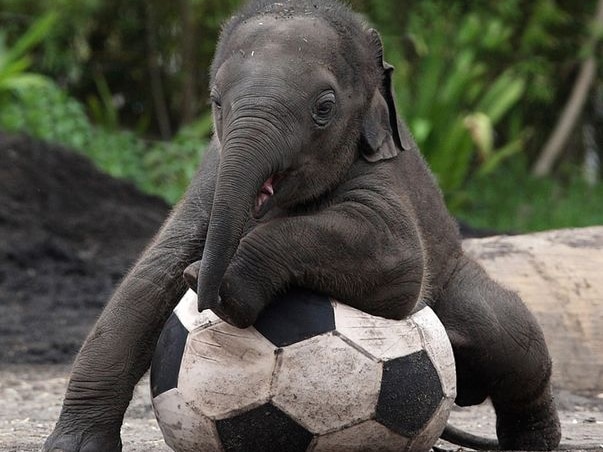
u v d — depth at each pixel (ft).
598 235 52.19
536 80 124.98
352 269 26.02
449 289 32.01
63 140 104.68
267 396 25.20
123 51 129.70
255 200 25.32
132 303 27.76
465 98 110.42
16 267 82.64
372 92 28.09
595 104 140.36
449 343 27.30
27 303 74.23
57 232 89.51
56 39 120.57
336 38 26.94
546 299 49.47
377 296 26.45
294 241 25.43
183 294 28.12
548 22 127.44
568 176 131.13
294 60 25.91
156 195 98.94
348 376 25.34
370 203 27.04
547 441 34.06
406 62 117.91
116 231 91.30
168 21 127.65
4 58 101.86
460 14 124.26
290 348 25.16
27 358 58.34
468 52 108.47
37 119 104.32
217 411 25.43
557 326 49.19
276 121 25.12
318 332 25.32
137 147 109.40
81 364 27.55
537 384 32.86
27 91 105.50
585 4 133.08
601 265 50.31
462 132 103.96
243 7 28.35
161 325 27.99
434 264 31.35
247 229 27.71
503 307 32.04
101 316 28.09
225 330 25.40
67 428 27.32
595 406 46.09
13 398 46.34
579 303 49.39
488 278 32.91
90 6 119.65
